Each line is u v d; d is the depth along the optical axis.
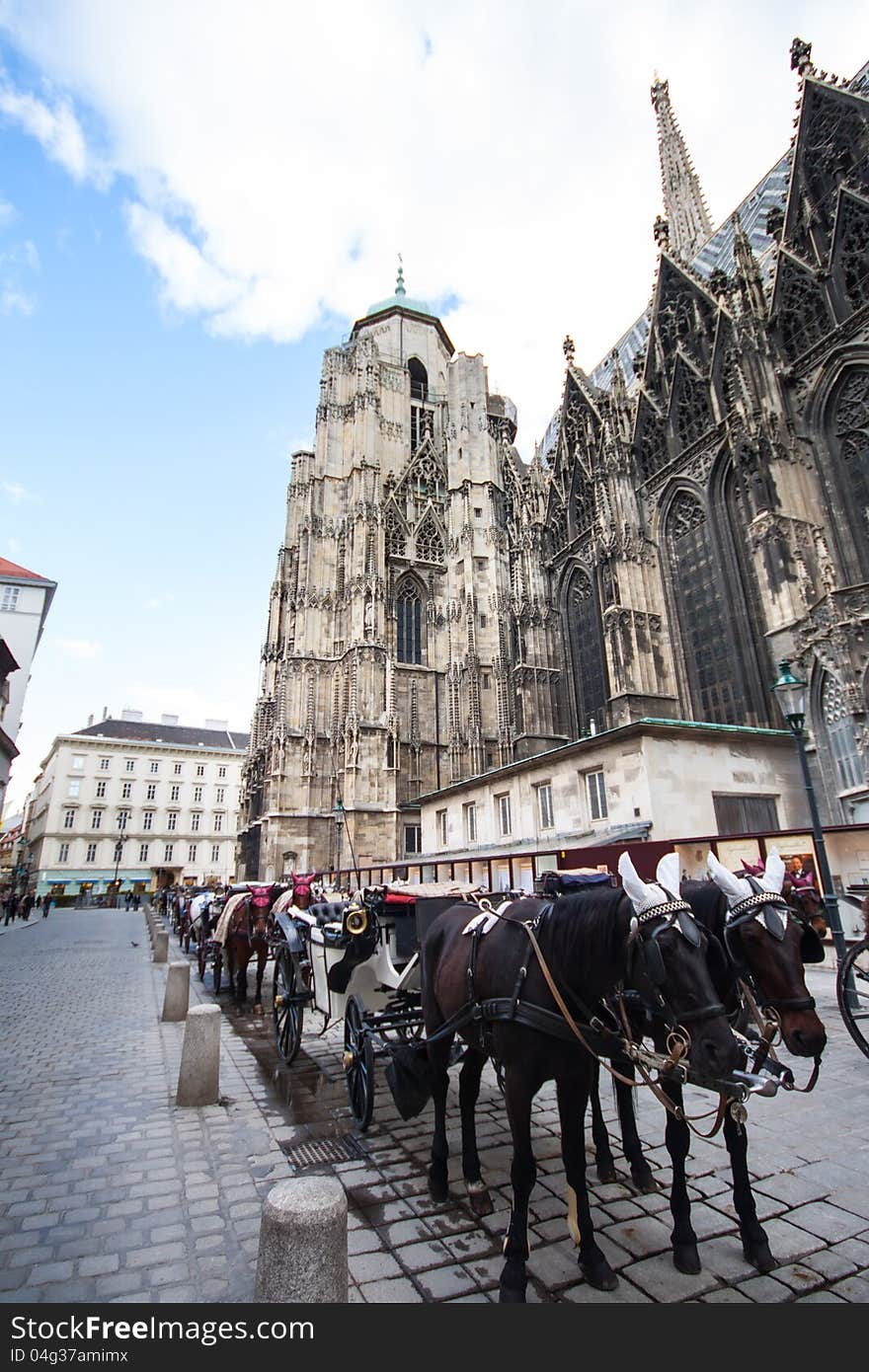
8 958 24.12
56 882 90.44
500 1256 4.73
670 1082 4.87
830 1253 4.62
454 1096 8.78
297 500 58.50
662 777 19.91
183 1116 7.75
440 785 48.84
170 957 24.22
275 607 57.84
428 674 51.16
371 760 43.50
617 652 31.14
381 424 57.94
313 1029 12.50
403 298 69.75
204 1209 5.52
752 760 21.42
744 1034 5.40
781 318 28.38
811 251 27.84
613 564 32.66
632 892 4.27
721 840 16.08
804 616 22.31
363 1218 5.29
